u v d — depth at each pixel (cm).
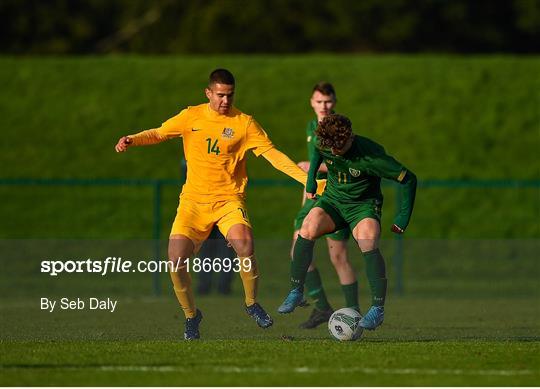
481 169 9375
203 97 10450
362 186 3497
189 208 3584
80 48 15350
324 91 4091
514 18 14625
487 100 10331
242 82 10644
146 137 3559
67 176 9288
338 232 3894
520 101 10338
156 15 15088
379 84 10569
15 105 10338
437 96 10375
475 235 8594
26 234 8525
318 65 10975
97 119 10119
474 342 3450
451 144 9688
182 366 2855
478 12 14550
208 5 14812
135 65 11056
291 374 2734
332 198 3550
